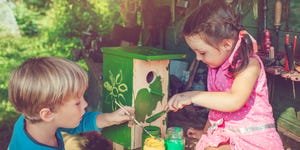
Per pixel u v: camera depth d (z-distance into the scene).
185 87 3.55
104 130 2.50
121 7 4.89
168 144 2.21
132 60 2.25
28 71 1.71
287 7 3.26
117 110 2.23
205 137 2.22
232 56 2.04
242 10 3.50
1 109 4.25
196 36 2.00
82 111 1.83
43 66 1.71
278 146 2.12
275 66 2.97
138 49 2.44
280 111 3.40
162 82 2.37
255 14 3.34
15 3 7.48
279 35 3.33
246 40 2.05
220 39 1.98
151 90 2.33
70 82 1.71
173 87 3.56
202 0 3.63
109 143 3.02
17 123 1.82
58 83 1.68
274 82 3.42
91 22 6.92
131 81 2.27
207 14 1.99
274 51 3.16
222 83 2.13
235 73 2.03
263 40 3.32
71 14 7.21
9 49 6.27
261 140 2.08
